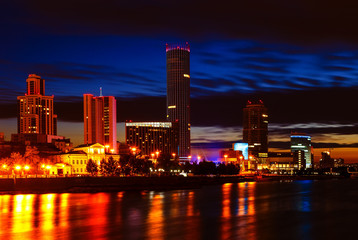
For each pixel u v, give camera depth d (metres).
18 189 173.50
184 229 85.88
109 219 98.81
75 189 184.62
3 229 85.56
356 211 118.50
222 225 90.88
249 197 163.50
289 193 193.25
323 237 79.50
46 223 92.62
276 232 83.62
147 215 105.56
